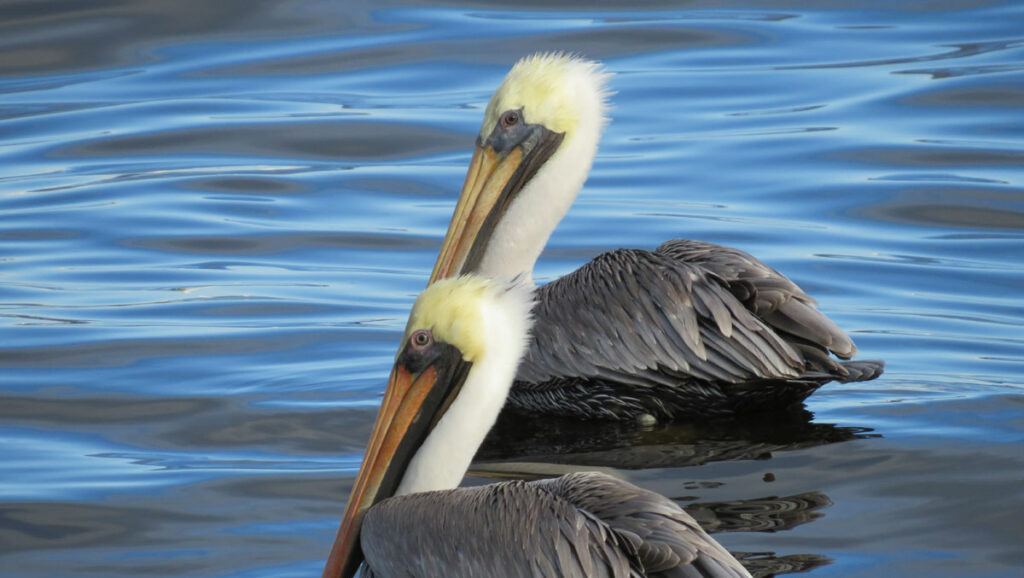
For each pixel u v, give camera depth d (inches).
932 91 901.2
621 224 711.1
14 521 404.8
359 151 853.2
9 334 576.4
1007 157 791.7
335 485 428.8
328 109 920.3
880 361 490.9
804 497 404.5
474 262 544.1
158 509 412.2
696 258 510.9
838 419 477.4
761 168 789.2
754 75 954.1
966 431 455.8
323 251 692.1
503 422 513.3
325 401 502.9
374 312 604.7
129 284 644.1
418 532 332.8
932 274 634.2
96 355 552.7
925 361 530.6
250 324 589.0
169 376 530.3
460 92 943.7
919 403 486.0
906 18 1079.6
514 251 547.2
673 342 492.1
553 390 518.9
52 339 570.6
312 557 376.8
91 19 1101.1
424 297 381.7
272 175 815.1
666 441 473.7
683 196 751.7
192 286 641.6
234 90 965.2
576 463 450.6
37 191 791.1
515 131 547.2
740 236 687.1
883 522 382.6
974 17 1069.8
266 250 694.5
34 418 491.8
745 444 461.1
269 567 370.9
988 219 706.8
